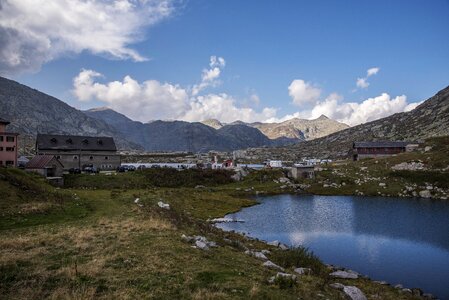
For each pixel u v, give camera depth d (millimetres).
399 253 49844
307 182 136000
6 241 28859
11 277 20672
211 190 118312
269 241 55594
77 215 46906
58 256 25469
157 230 35438
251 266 26891
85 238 31172
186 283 20859
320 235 60688
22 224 39469
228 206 91562
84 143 130125
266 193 122375
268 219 75750
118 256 25609
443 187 115312
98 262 23891
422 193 113312
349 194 120375
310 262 36031
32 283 19734
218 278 22328
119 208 54562
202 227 47094
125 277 21453
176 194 95375
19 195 52312
